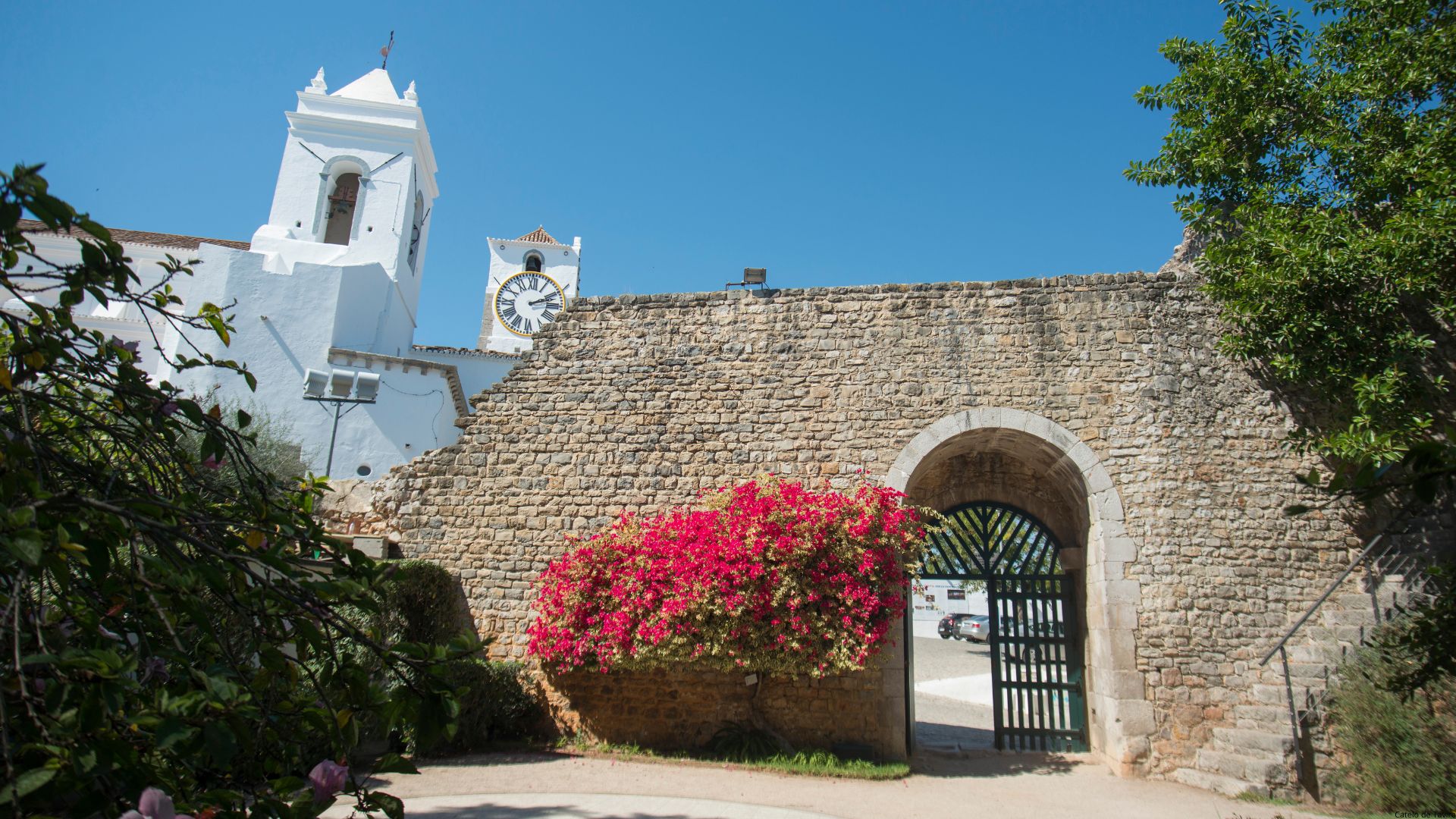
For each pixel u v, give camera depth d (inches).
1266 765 309.4
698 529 350.6
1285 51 394.6
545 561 395.2
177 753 92.3
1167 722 342.6
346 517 408.5
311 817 93.5
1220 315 372.2
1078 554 407.5
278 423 681.0
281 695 112.0
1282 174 388.8
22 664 80.2
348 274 828.6
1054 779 336.2
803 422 397.1
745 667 332.2
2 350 116.0
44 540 86.6
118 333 793.6
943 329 401.1
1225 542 360.8
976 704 648.4
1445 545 347.9
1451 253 315.6
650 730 367.9
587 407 415.5
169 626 96.2
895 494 364.2
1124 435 377.1
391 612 344.8
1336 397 355.9
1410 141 353.7
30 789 71.6
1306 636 346.3
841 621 329.1
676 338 420.5
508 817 245.0
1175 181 414.3
